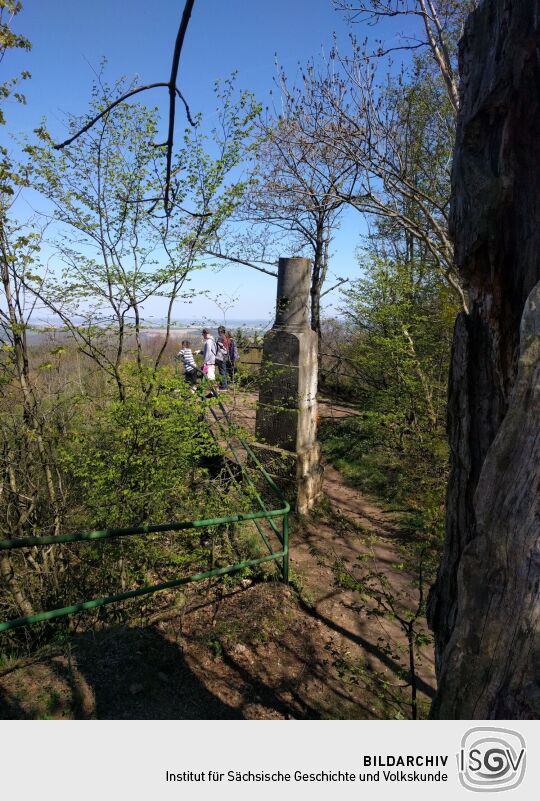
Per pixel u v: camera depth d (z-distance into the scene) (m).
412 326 6.36
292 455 6.05
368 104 5.12
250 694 3.24
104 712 2.77
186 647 3.57
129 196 4.59
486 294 1.45
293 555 5.20
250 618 4.02
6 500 3.90
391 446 6.73
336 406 10.01
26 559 3.91
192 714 2.95
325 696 3.32
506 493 1.08
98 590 4.06
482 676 1.08
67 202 4.42
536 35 1.26
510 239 1.35
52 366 4.14
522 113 1.31
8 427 3.89
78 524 4.07
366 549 5.30
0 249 3.78
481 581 1.11
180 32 1.07
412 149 6.05
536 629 1.00
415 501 4.71
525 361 1.09
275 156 7.21
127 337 4.76
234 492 4.59
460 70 1.54
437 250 5.13
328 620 4.15
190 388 4.26
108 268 4.54
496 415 1.44
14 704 2.64
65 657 3.14
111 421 3.97
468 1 5.12
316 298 11.02
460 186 1.50
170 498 4.10
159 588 3.15
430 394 5.90
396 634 3.99
